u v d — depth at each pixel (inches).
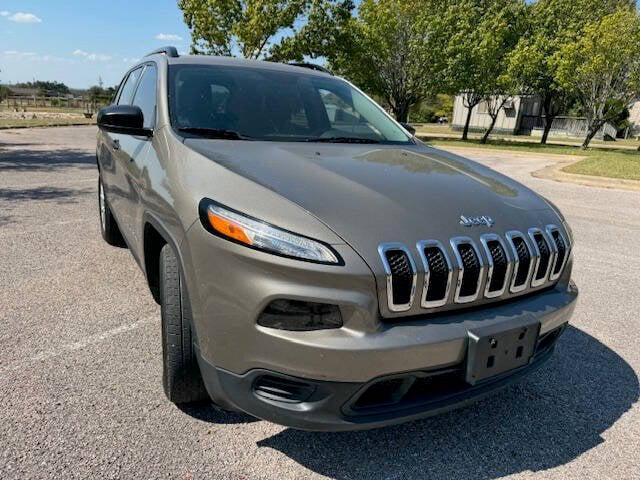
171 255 92.6
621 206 340.2
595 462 90.4
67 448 85.1
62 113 1513.3
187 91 119.3
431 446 92.6
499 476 85.8
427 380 79.2
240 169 87.7
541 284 91.8
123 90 174.4
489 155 799.7
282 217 75.7
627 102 934.4
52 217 237.1
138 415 95.0
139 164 114.7
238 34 917.2
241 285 73.8
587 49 906.1
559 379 118.3
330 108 135.6
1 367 108.7
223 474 82.0
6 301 142.2
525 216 94.7
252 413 77.1
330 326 72.6
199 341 81.1
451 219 84.4
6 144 562.6
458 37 995.3
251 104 123.6
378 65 1063.6
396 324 75.8
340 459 87.7
